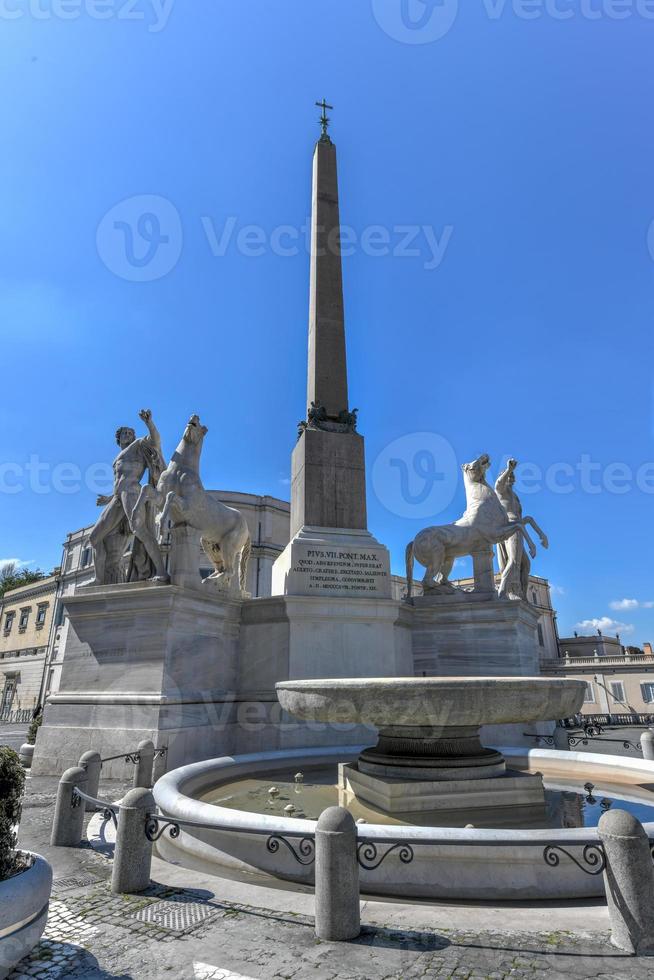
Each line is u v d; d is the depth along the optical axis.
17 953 3.12
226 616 11.34
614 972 2.98
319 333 14.16
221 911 3.87
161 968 3.11
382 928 3.56
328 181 15.77
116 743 9.35
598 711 43.00
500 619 13.26
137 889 4.27
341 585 11.62
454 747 6.00
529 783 5.73
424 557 14.46
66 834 5.57
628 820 3.48
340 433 13.25
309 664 10.86
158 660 9.85
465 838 3.81
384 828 4.09
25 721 41.28
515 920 3.65
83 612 10.98
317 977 2.98
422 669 13.55
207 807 4.87
